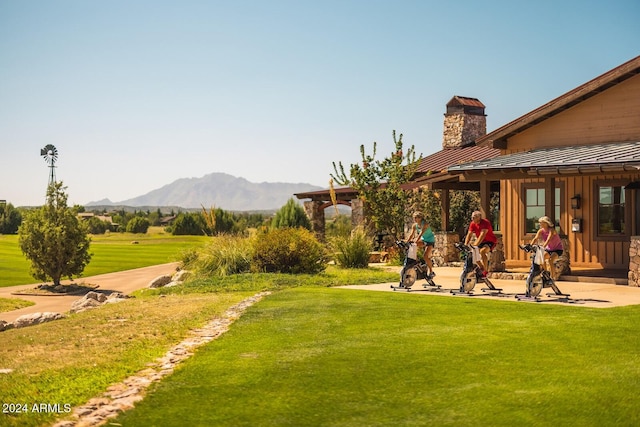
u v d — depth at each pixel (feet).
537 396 23.49
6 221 352.69
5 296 81.92
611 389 23.97
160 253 147.64
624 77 64.69
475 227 51.85
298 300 48.42
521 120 71.26
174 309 46.21
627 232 66.13
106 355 31.27
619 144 63.21
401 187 85.97
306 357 29.78
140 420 22.12
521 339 32.01
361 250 80.18
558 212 71.67
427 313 40.57
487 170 63.46
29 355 32.09
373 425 21.47
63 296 81.56
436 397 23.82
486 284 51.52
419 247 80.94
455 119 112.27
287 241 73.36
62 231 89.92
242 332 36.27
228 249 76.79
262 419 22.15
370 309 42.57
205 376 27.12
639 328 33.96
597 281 56.85
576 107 68.64
